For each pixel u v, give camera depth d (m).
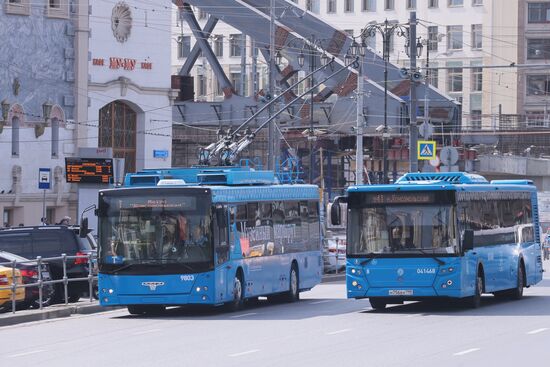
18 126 81.69
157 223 42.06
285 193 49.44
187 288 41.62
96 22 86.94
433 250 41.75
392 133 92.94
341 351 29.23
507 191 48.53
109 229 42.34
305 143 98.69
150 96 91.44
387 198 42.41
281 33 93.44
